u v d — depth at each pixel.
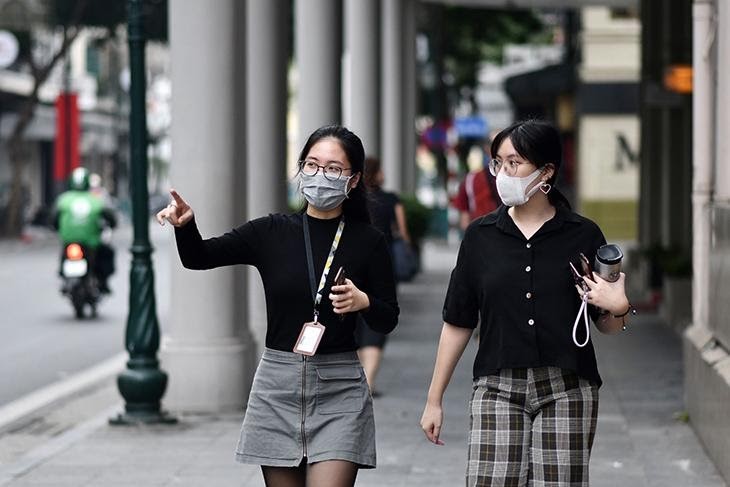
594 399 11.89
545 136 11.79
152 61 157.00
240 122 24.81
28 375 32.28
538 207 12.02
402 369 31.48
